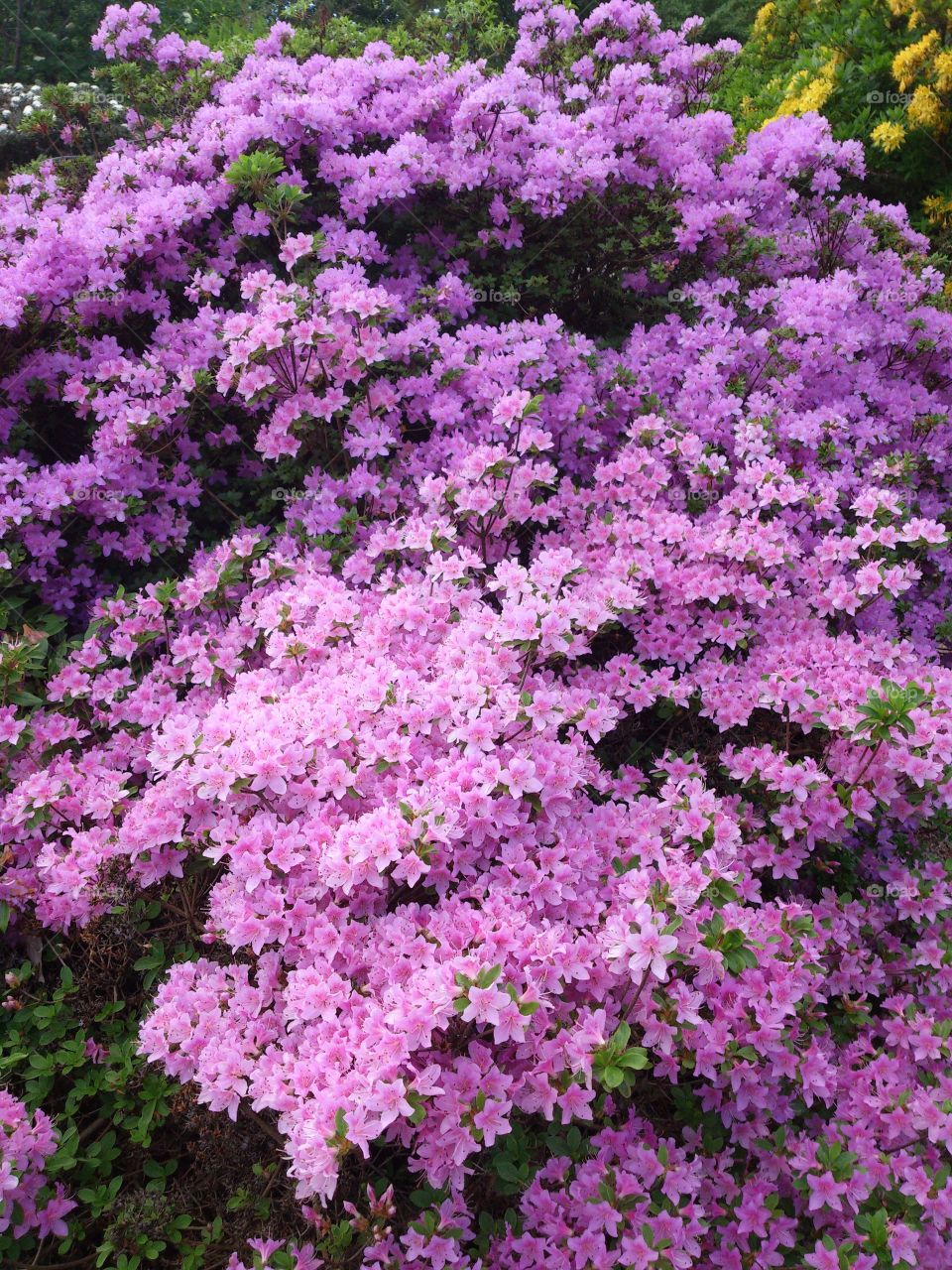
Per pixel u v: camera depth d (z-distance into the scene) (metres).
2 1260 2.49
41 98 6.54
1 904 3.01
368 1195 2.25
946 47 7.47
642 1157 2.34
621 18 5.75
